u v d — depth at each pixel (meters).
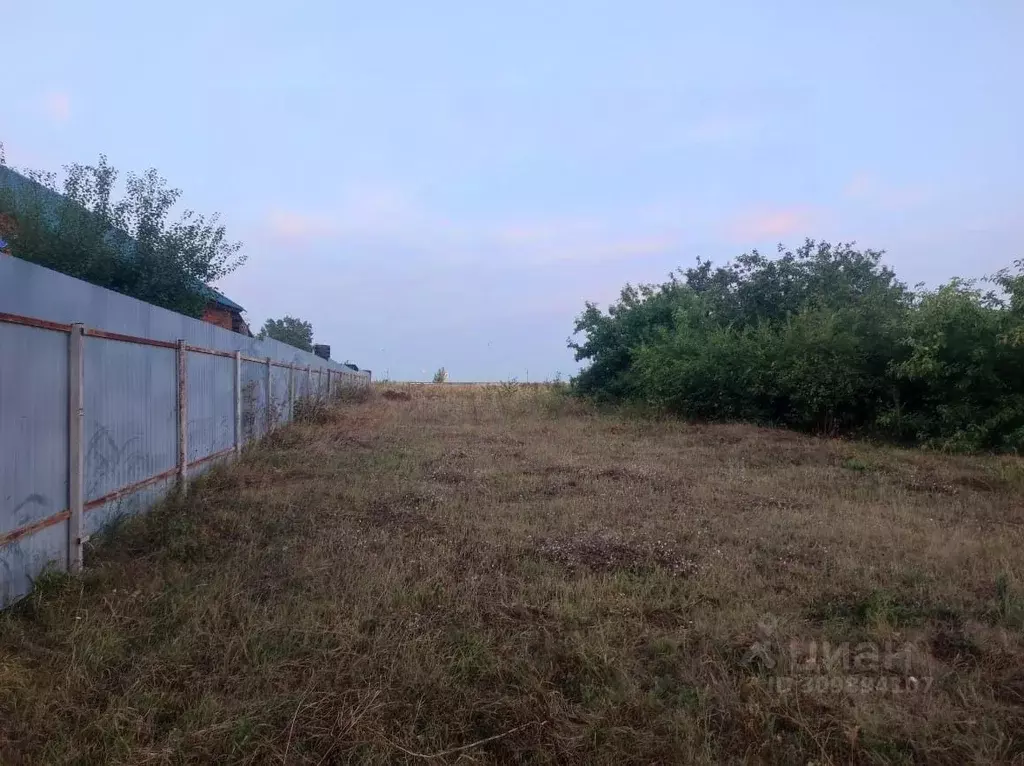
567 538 6.20
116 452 6.14
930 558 5.75
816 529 6.68
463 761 3.00
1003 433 12.14
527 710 3.31
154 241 11.63
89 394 5.59
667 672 3.77
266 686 3.50
